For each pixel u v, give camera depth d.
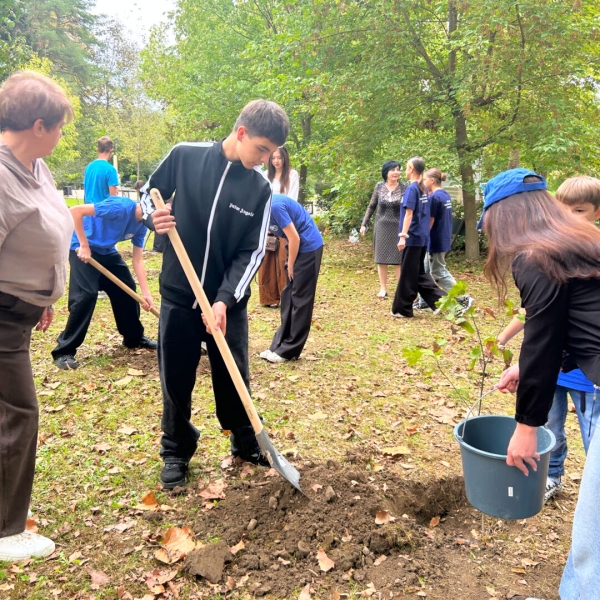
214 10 16.69
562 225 1.94
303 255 4.84
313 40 10.42
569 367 2.10
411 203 6.41
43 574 2.36
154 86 22.45
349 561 2.42
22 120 2.06
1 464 2.29
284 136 2.56
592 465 1.76
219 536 2.61
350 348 5.57
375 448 3.51
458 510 3.04
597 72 10.16
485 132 10.62
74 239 4.53
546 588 2.39
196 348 2.88
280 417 3.93
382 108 10.68
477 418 2.54
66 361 4.69
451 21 10.52
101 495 2.93
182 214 2.72
